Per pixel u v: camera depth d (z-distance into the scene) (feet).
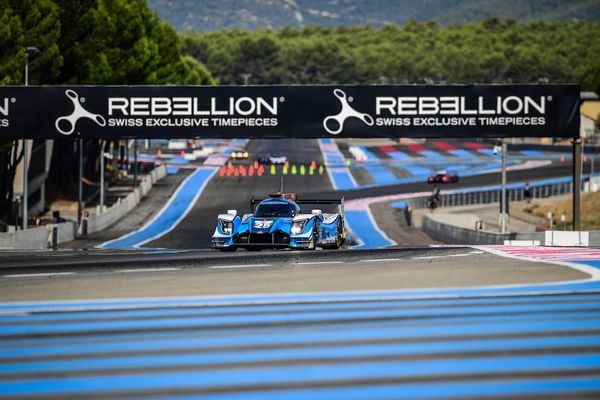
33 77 281.33
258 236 130.93
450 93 167.53
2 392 46.93
